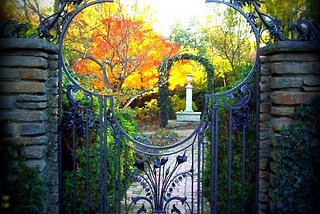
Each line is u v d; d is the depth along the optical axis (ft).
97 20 21.74
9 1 12.42
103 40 22.36
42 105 7.96
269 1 16.22
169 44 27.76
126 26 22.59
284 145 7.88
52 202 8.62
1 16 10.02
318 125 7.80
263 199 8.75
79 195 9.57
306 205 7.70
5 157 7.52
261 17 8.72
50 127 8.64
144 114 40.52
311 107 7.82
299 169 7.77
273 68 8.29
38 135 7.95
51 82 8.65
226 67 29.76
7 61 7.73
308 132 7.77
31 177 7.64
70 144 10.25
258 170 8.75
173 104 44.29
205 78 44.34
